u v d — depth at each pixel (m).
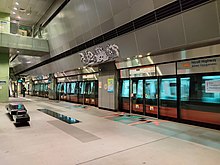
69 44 13.27
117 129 6.13
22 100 18.33
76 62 13.40
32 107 12.27
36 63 22.09
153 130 6.01
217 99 6.09
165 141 4.84
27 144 4.54
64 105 13.59
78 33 11.70
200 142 4.76
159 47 7.04
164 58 7.60
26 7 15.70
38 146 4.39
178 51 7.03
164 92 7.91
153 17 6.81
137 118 8.16
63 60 15.23
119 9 8.05
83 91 14.35
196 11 5.48
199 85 6.64
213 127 6.17
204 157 3.78
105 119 7.93
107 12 8.75
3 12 15.98
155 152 4.05
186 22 5.86
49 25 15.42
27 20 18.73
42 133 5.58
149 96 8.63
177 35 6.27
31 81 28.91
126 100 9.99
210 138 5.11
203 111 6.48
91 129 6.13
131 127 6.43
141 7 7.07
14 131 5.80
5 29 15.06
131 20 7.72
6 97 16.05
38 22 18.97
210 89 6.29
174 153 3.99
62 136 5.27
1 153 3.94
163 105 7.93
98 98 11.74
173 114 7.51
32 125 6.69
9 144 4.53
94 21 9.86
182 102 7.18
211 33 5.36
